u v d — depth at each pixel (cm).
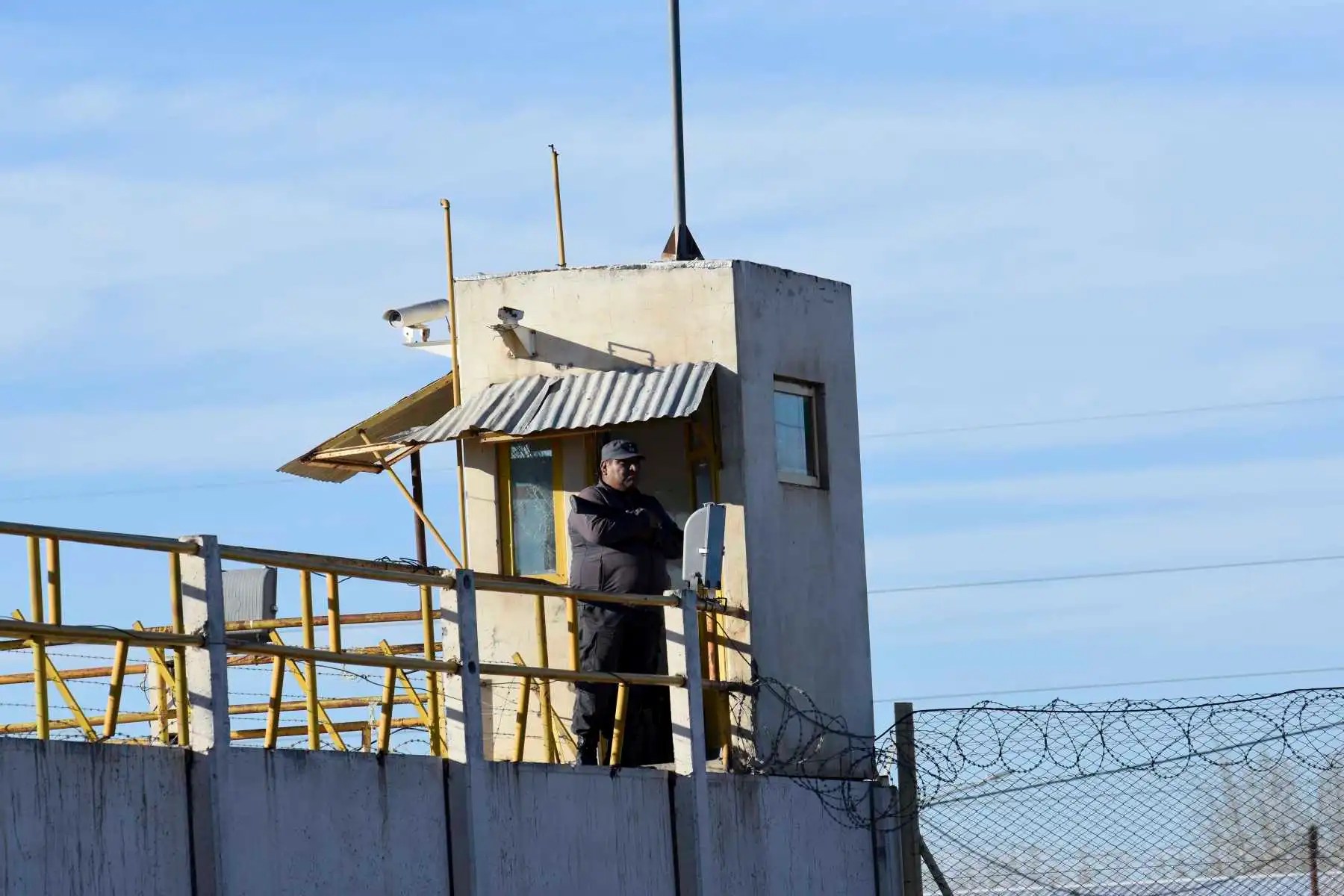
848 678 2788
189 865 1708
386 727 1978
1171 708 2719
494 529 2827
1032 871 2739
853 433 2872
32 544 1661
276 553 1858
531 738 2764
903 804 2770
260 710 2625
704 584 2478
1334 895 2653
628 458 2478
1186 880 2698
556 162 2995
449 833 2025
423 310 2930
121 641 1659
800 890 2591
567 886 2166
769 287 2752
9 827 1542
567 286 2777
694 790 2381
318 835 1845
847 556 2825
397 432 2945
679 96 2931
